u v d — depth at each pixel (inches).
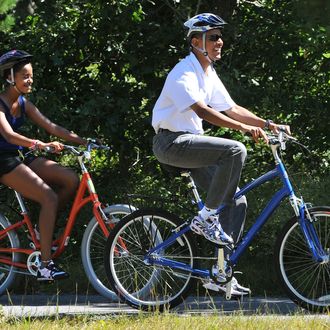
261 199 1133.1
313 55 1306.6
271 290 1125.1
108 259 911.0
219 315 850.1
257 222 876.6
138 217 903.7
